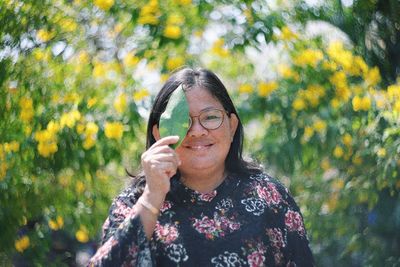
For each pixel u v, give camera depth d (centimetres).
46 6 411
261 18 392
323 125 383
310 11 419
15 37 413
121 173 386
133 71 381
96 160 382
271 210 209
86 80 389
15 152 396
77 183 393
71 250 481
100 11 398
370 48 477
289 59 390
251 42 387
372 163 400
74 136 381
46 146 381
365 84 402
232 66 391
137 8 390
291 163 382
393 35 486
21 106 394
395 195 418
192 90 207
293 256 210
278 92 383
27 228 425
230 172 216
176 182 207
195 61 382
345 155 393
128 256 192
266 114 381
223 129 208
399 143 389
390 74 480
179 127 199
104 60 393
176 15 390
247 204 207
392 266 416
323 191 407
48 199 401
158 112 213
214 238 200
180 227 201
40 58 400
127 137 375
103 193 394
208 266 197
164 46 382
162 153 195
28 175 401
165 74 375
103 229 208
